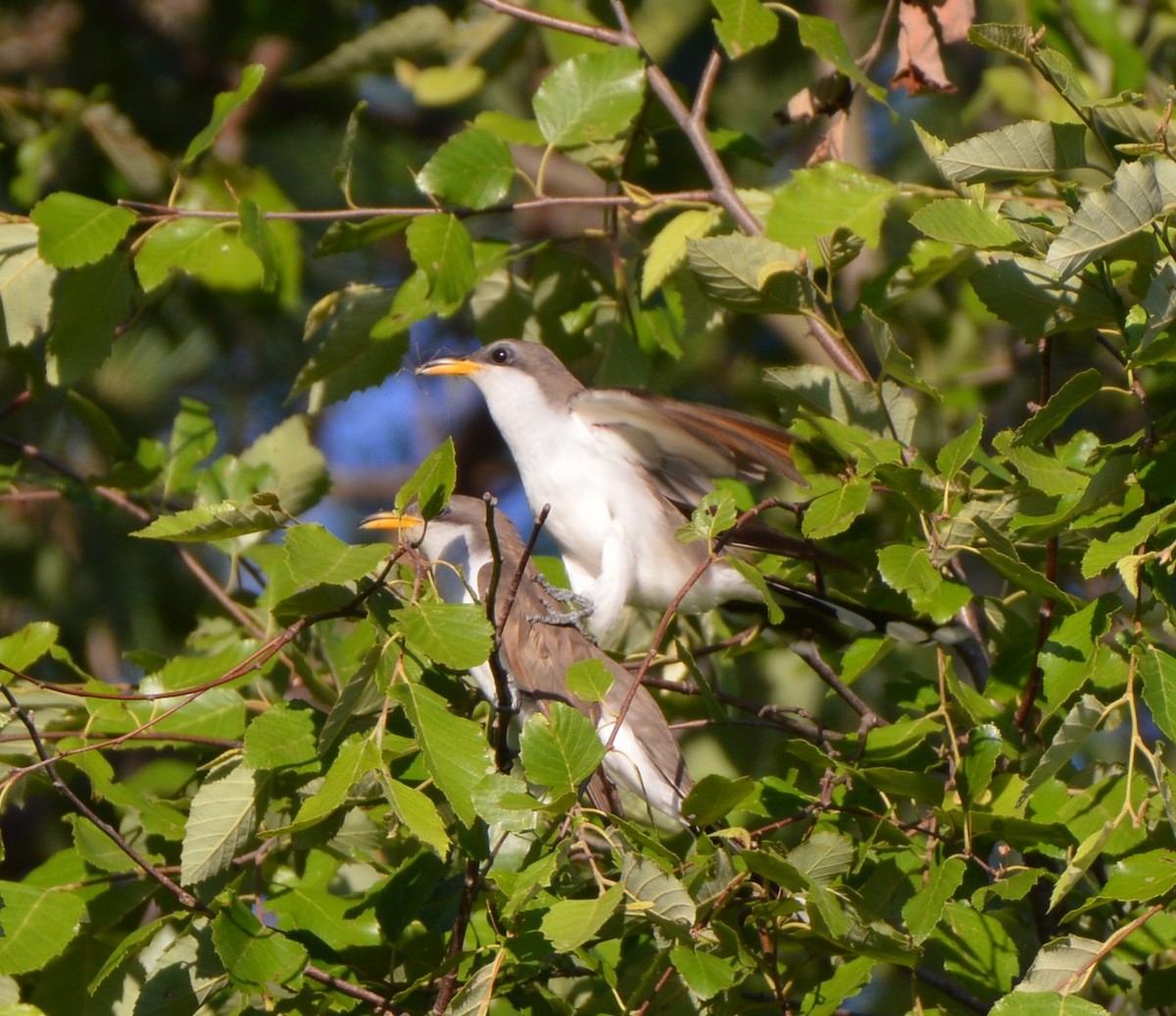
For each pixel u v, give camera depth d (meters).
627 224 12.39
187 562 11.45
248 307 13.45
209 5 17.88
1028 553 9.46
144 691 9.39
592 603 10.77
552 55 12.56
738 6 10.47
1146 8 14.27
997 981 7.79
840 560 9.98
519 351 11.49
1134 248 8.08
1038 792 8.09
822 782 8.38
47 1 18.02
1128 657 8.26
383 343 11.71
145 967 8.72
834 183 9.78
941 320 14.61
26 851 15.57
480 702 9.18
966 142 8.45
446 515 11.88
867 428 9.48
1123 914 8.51
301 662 9.91
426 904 8.80
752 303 9.77
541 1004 8.00
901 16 11.61
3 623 15.63
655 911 6.80
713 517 7.82
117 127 14.59
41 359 13.11
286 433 11.98
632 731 9.59
